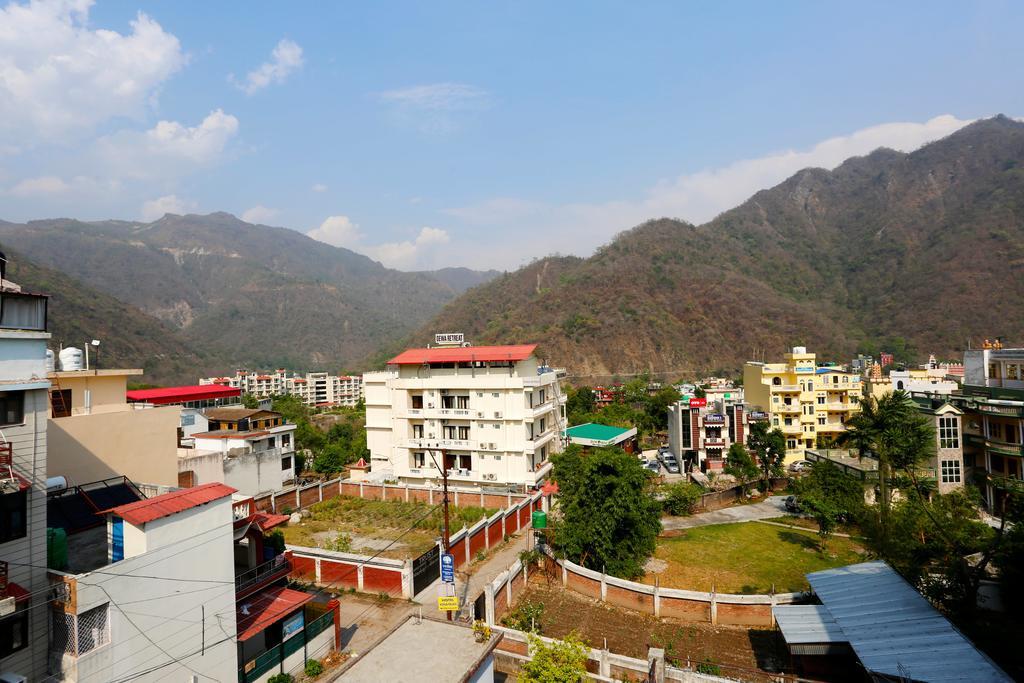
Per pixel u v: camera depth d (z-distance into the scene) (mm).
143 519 16453
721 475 57812
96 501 22297
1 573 14586
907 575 24672
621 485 32719
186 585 17719
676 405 63719
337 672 16484
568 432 65812
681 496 46281
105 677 15375
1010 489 34594
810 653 20203
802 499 39969
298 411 111250
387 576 29531
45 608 15477
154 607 16734
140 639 16281
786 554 36531
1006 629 21859
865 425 36625
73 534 20609
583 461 34625
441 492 47344
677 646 24562
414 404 53969
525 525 43281
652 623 26797
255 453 49656
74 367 35188
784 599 25969
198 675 17891
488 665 18000
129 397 56031
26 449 16297
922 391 63969
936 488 37781
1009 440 39375
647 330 166625
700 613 26812
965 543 25156
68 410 34250
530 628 25688
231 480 46531
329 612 23641
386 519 43094
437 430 52281
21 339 16594
